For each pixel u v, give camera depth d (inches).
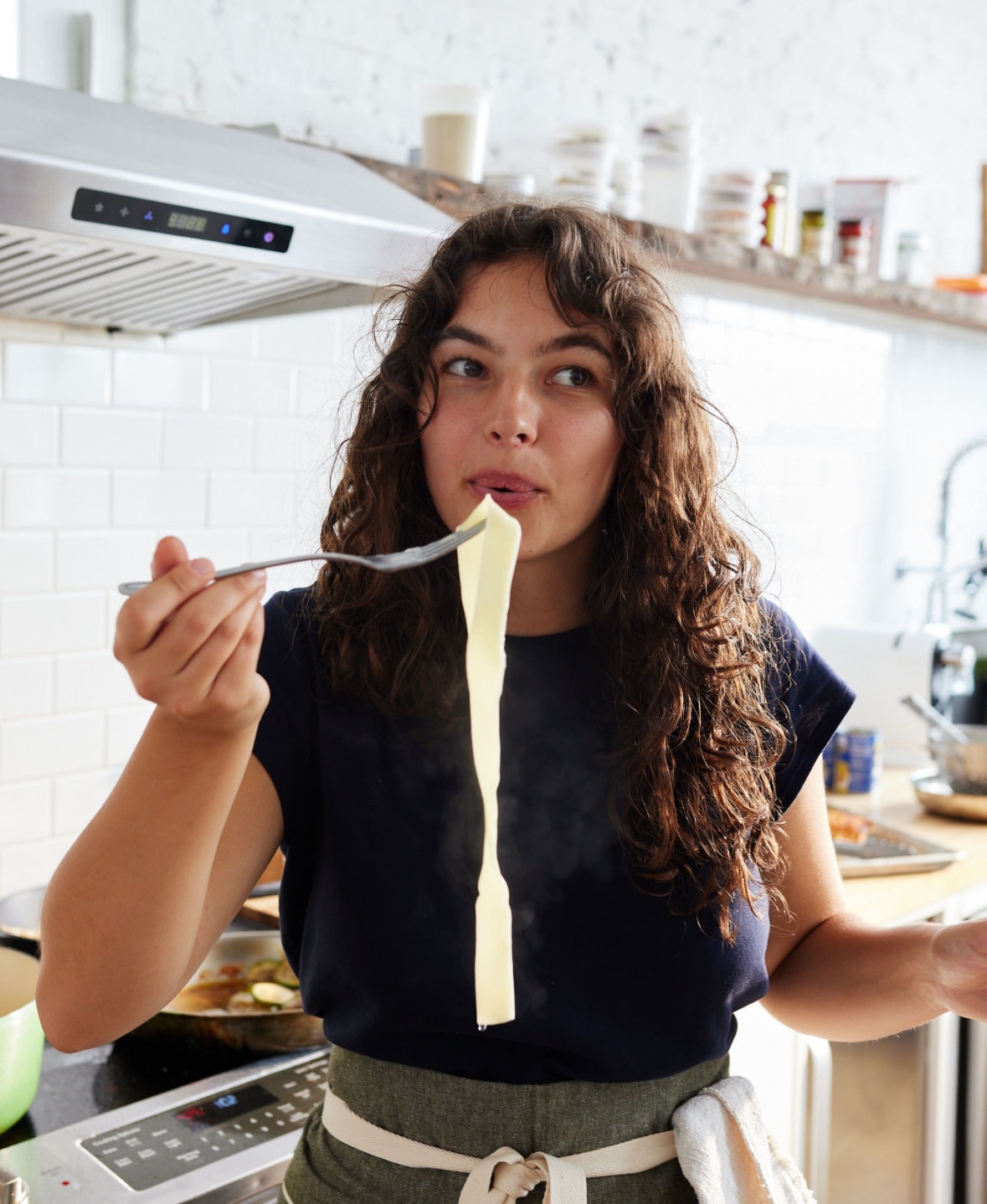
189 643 24.4
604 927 36.8
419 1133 36.7
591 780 37.7
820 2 115.1
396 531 38.4
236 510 77.4
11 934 58.4
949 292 116.6
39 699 70.0
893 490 130.0
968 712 120.9
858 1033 41.6
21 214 44.7
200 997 60.3
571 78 94.1
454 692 37.3
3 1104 46.6
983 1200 80.7
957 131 136.3
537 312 35.0
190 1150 47.0
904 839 82.6
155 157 50.1
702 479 39.5
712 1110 38.0
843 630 116.1
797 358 115.0
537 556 35.8
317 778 37.2
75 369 69.2
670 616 38.1
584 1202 35.3
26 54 65.1
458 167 76.2
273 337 77.9
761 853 39.3
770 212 101.0
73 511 70.0
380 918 36.1
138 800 27.6
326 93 78.5
